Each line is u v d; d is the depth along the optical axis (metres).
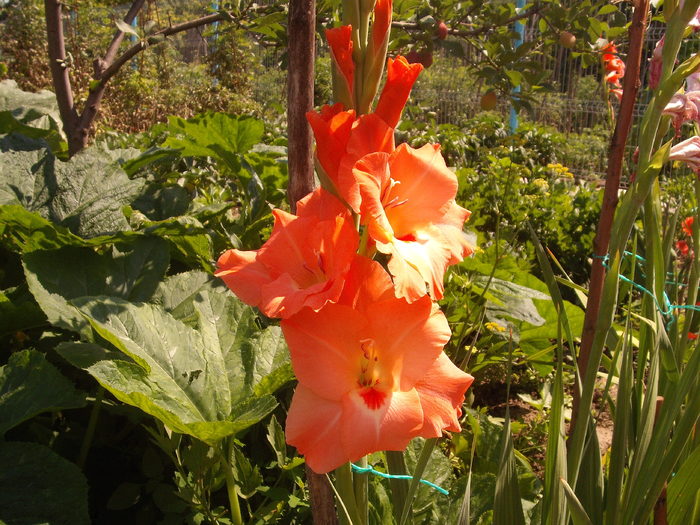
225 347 0.71
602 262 0.59
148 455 0.75
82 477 0.65
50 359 0.88
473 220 1.86
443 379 0.38
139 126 3.37
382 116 0.38
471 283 1.19
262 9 1.09
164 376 0.66
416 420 0.36
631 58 0.55
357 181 0.35
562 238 1.88
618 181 0.58
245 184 1.38
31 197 0.96
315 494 0.51
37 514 0.62
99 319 0.65
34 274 0.79
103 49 3.32
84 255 0.86
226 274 0.39
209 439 0.60
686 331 0.70
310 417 0.37
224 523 0.69
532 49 1.10
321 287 0.35
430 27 1.00
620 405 0.57
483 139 2.95
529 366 1.38
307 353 0.37
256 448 0.85
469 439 0.96
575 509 0.48
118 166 1.03
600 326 0.51
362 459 0.45
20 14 3.78
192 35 4.68
